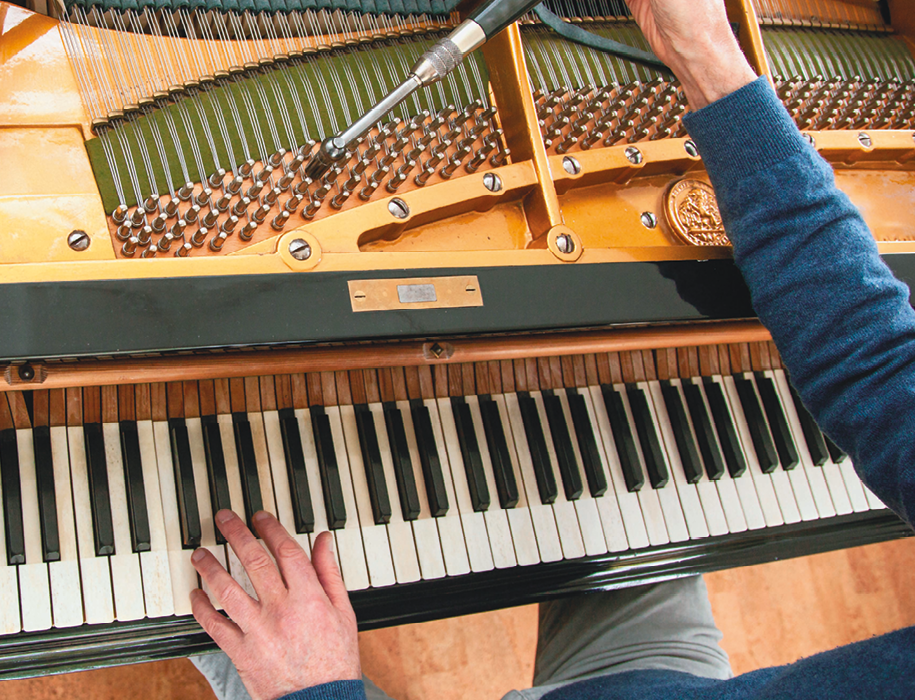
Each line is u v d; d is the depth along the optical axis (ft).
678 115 4.84
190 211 3.72
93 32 3.96
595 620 5.14
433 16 4.79
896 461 2.98
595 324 3.94
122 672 6.07
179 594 3.65
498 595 4.16
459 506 4.20
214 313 3.34
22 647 3.40
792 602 7.97
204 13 4.20
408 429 4.23
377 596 3.96
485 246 4.35
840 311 3.22
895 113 5.66
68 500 3.59
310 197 4.06
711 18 3.61
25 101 3.70
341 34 4.57
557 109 4.77
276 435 3.99
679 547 4.56
